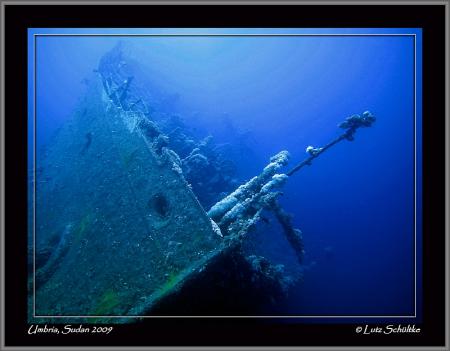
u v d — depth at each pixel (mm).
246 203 5312
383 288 13562
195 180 8633
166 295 3666
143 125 6250
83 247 5453
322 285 11797
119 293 4168
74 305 4555
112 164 6289
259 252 9422
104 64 12898
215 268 3875
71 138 9883
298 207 16172
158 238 4398
